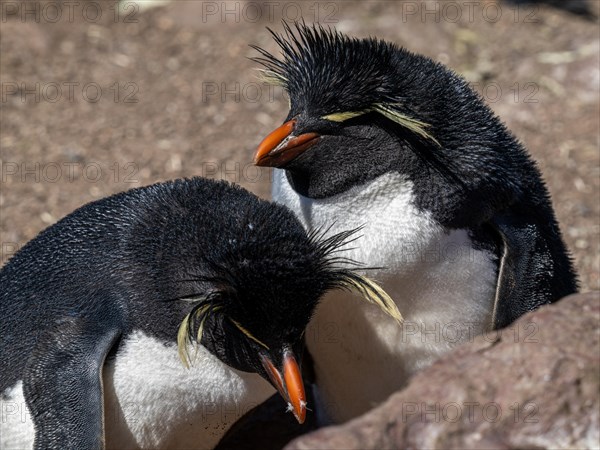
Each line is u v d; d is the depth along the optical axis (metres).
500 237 8.63
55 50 16.72
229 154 14.38
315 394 9.70
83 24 17.38
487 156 8.43
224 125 15.06
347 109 8.05
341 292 8.35
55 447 7.29
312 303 7.35
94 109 15.38
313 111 8.10
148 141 14.68
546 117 15.03
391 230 8.22
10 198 13.35
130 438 7.96
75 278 7.92
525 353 5.63
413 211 8.21
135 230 7.94
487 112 8.86
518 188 8.69
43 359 7.57
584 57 16.16
